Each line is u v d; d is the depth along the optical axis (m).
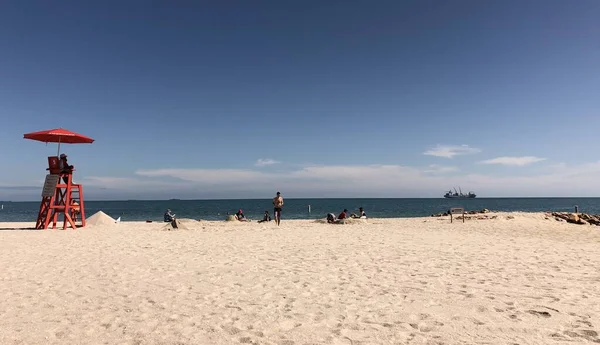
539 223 19.06
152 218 45.47
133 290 5.64
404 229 16.20
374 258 8.45
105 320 4.32
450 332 3.92
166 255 8.84
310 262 7.96
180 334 3.89
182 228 16.30
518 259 8.30
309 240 11.94
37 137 16.02
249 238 12.54
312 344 3.62
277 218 19.05
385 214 49.16
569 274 6.69
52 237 12.48
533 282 6.07
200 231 15.22
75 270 7.05
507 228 16.69
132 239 12.08
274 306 4.86
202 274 6.77
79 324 4.18
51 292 5.49
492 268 7.27
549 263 7.81
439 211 58.97
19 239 11.82
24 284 5.96
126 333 3.92
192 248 10.04
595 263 7.80
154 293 5.47
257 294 5.44
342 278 6.44
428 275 6.64
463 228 16.70
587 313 4.46
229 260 8.20
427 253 9.18
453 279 6.32
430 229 16.19
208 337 3.81
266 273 6.86
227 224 19.83
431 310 4.65
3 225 19.80
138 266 7.47
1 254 8.84
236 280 6.31
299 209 72.38
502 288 5.69
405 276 6.57
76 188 16.86
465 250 9.69
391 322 4.24
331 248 10.07
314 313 4.57
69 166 16.28
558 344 3.56
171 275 6.67
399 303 4.95
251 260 8.20
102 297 5.26
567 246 10.55
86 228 16.36
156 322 4.26
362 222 20.62
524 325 4.09
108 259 8.23
